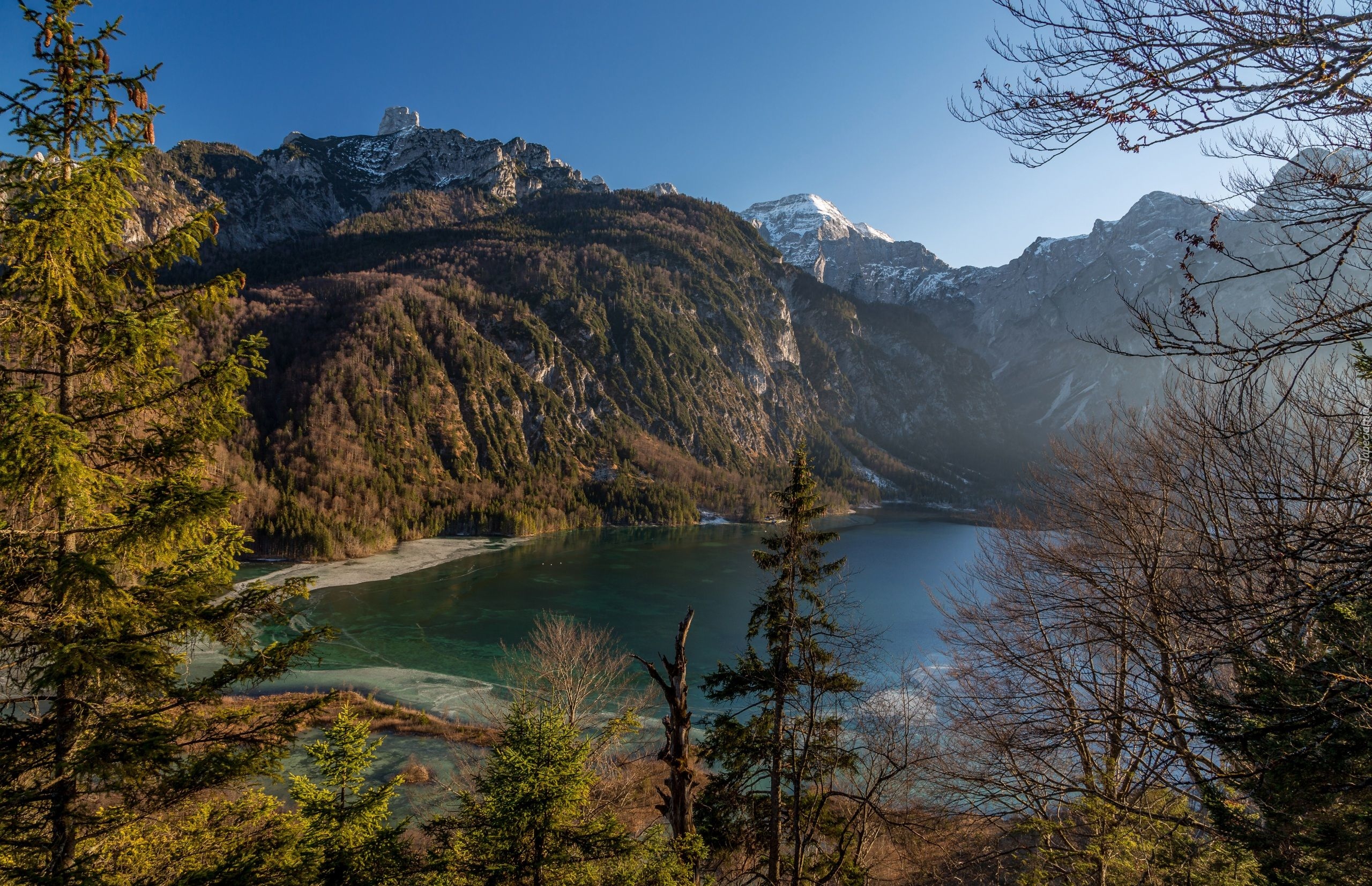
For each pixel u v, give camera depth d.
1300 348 4.86
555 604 66.75
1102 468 15.84
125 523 6.54
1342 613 8.03
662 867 9.45
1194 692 9.12
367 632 54.56
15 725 6.34
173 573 7.41
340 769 10.30
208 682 7.15
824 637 15.50
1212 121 4.64
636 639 53.97
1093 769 13.34
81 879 6.19
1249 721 8.41
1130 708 10.74
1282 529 5.84
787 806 15.03
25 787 6.42
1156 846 11.16
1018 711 14.55
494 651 49.50
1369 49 4.00
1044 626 14.70
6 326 6.21
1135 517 14.39
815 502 14.84
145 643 6.51
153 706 6.98
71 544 6.66
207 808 9.31
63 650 5.90
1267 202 5.10
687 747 11.27
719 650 51.00
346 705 11.11
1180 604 10.89
